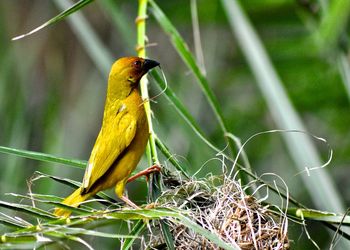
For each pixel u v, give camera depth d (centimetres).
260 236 834
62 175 1333
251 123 1589
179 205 869
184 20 1402
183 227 836
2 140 1261
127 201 944
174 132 1329
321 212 862
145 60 1004
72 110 1612
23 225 729
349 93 1142
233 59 1631
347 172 1541
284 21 1302
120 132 961
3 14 1373
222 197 855
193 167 1190
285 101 1046
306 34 1338
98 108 1619
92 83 1641
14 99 1294
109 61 1164
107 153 954
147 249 820
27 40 1655
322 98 1408
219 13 1377
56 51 1662
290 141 1030
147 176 925
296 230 1485
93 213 724
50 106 1388
